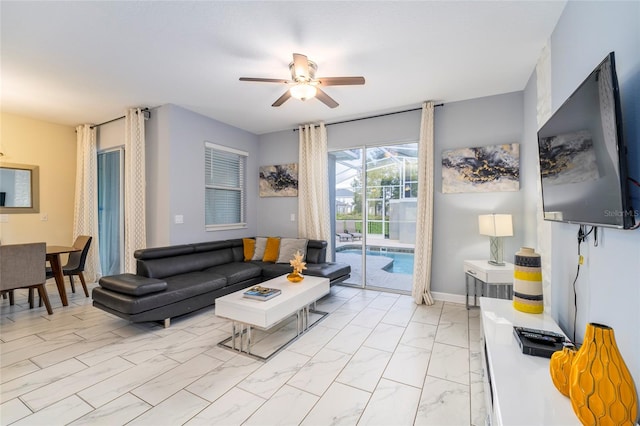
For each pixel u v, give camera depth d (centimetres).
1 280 303
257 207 556
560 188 175
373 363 235
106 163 497
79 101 388
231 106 404
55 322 313
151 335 283
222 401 188
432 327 305
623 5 130
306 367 229
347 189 480
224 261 440
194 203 427
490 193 363
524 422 112
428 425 169
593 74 132
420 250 389
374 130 442
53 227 490
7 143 442
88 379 211
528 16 215
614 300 136
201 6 205
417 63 285
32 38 244
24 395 193
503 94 356
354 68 295
